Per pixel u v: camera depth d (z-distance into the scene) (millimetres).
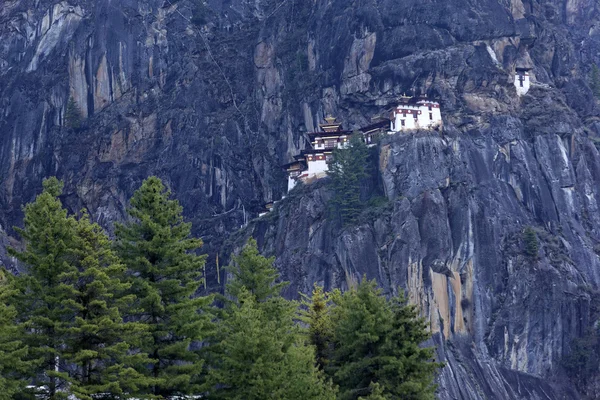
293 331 99000
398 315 95812
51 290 81125
